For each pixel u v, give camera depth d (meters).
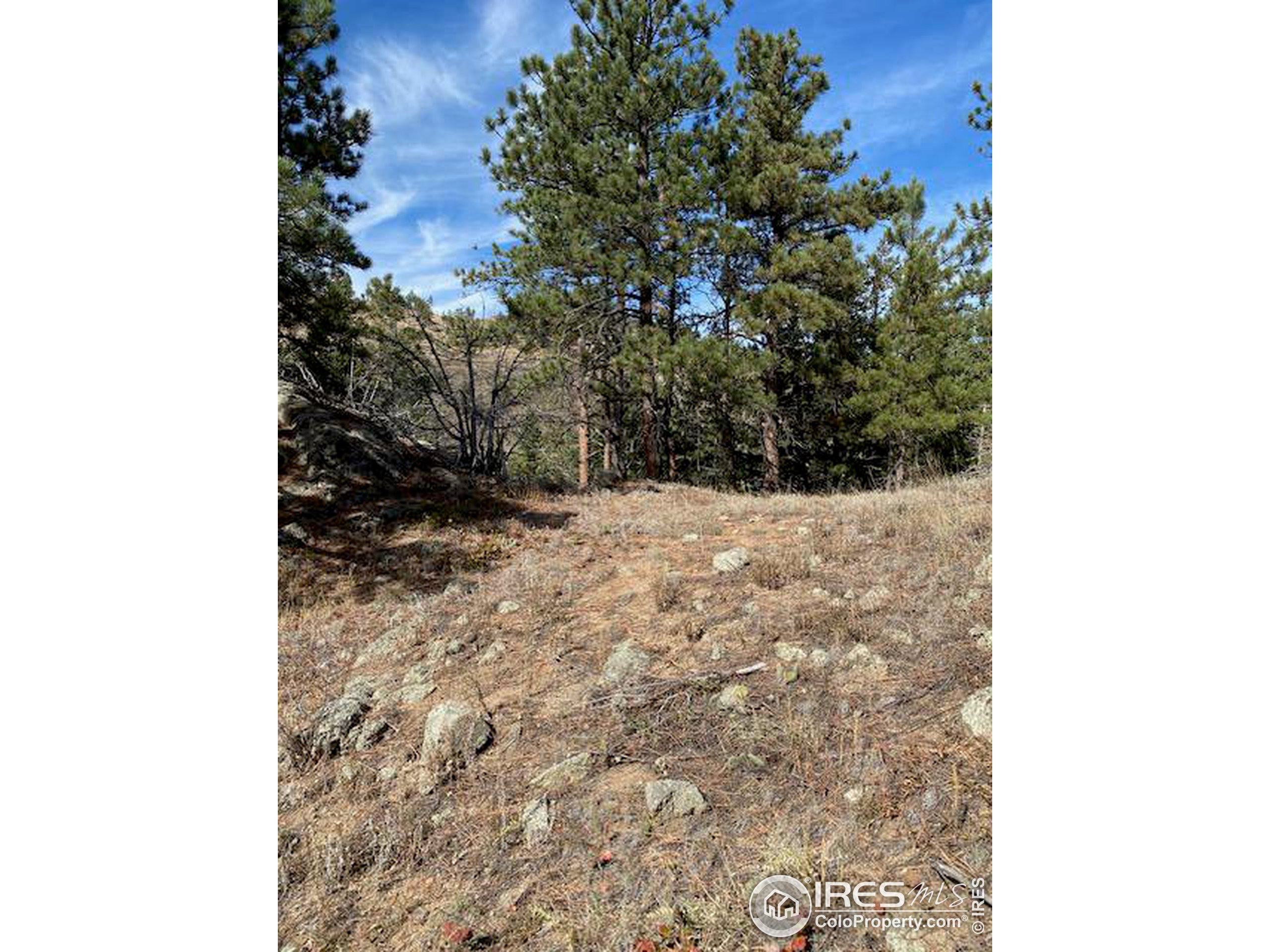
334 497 7.82
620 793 2.64
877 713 2.79
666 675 3.43
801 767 2.57
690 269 11.73
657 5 12.02
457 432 11.42
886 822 2.26
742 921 2.01
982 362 12.32
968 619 3.32
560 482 10.38
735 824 2.39
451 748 3.10
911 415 12.06
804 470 16.47
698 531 6.39
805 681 3.11
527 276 12.20
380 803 2.90
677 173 11.46
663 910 2.11
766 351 11.77
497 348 11.59
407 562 6.27
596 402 13.79
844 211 12.87
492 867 2.43
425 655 4.30
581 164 11.43
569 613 4.56
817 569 4.49
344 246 7.50
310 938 2.23
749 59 13.83
